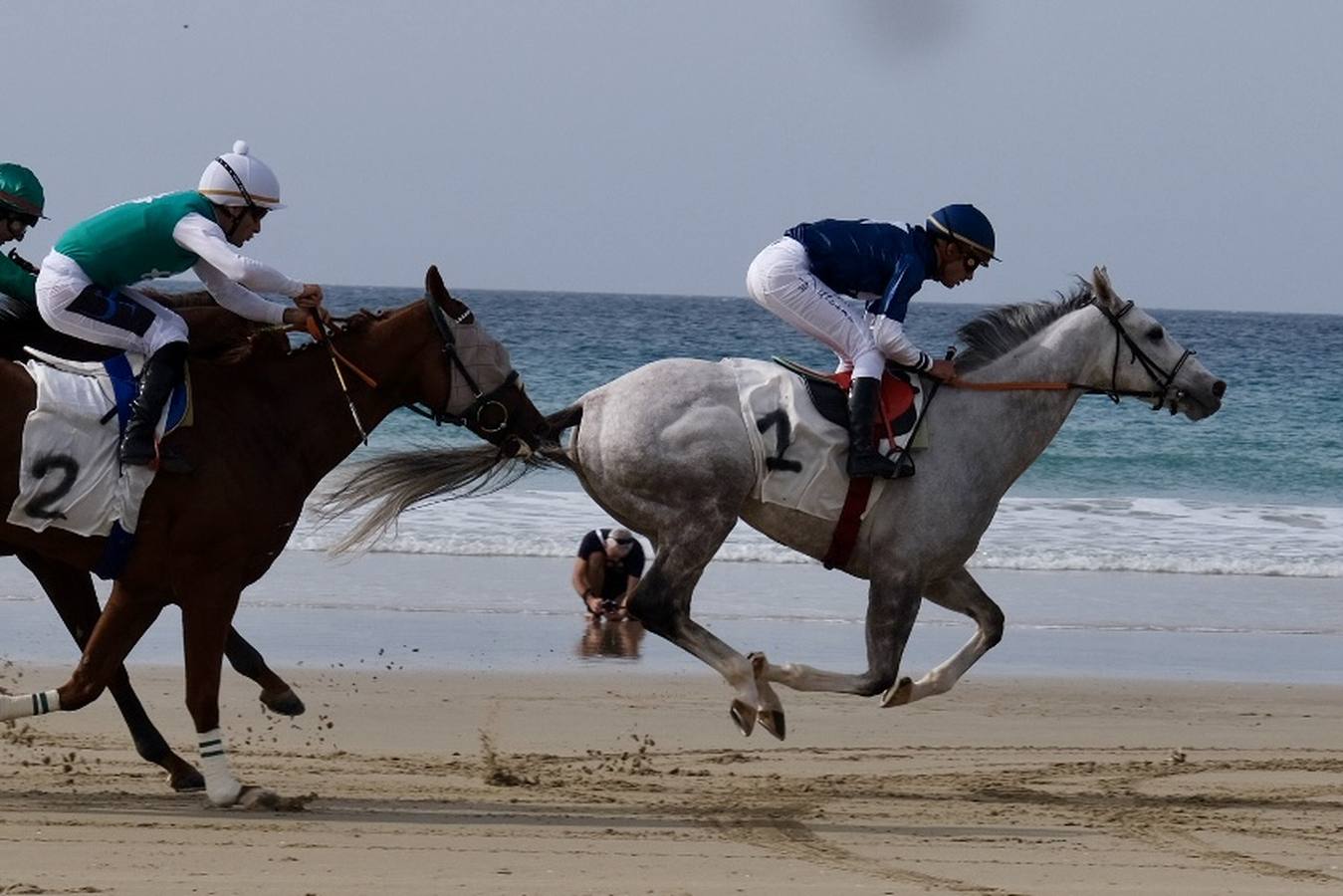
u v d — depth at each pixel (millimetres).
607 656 16188
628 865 8609
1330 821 10219
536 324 84562
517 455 10273
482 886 8039
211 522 9352
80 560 9367
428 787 10719
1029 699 14672
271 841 8859
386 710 13516
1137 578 22297
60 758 11367
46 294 9266
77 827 9039
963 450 10789
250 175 9766
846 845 9281
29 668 14523
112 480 9156
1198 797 10938
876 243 10797
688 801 10477
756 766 11883
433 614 18141
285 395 9742
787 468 10539
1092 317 11227
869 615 10758
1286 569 23000
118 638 9516
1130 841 9547
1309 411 44812
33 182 9617
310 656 15680
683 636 10555
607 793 10664
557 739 12656
